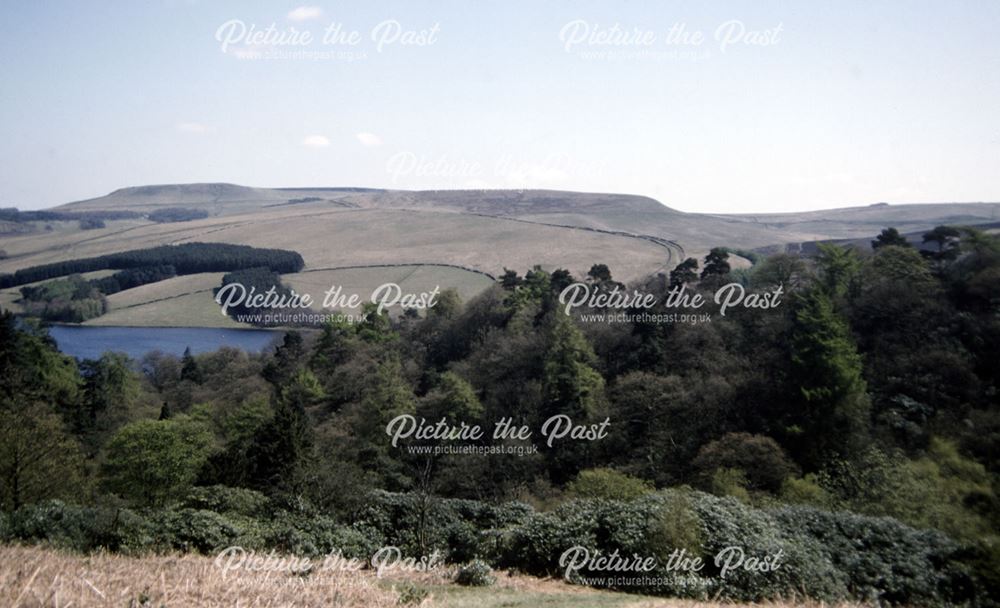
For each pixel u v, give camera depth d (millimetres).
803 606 14664
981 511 20031
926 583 16266
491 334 59031
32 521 16469
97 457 47719
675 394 40906
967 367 37344
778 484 31125
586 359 48625
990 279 42406
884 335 43219
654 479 35844
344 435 43875
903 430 34625
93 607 8633
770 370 42156
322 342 66000
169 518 18219
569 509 20047
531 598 14062
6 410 31031
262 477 32656
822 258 53406
